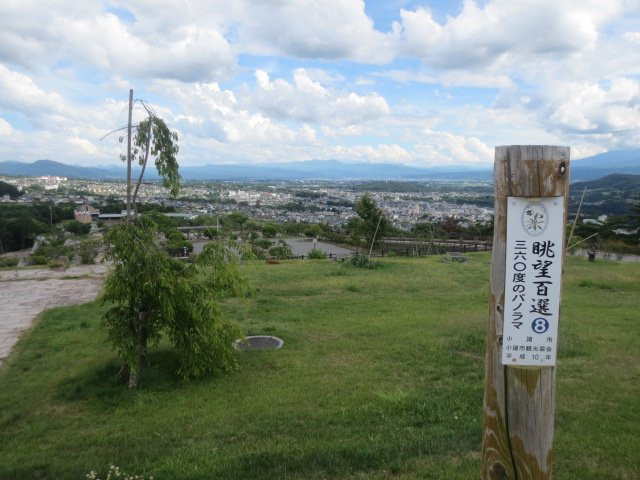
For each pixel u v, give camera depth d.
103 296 7.28
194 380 7.34
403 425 5.26
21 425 6.15
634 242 32.69
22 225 47.78
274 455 4.54
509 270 2.30
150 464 4.60
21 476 4.63
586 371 6.89
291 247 36.72
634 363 7.25
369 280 15.95
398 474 4.10
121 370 7.40
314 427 5.34
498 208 2.32
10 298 14.61
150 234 7.25
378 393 6.30
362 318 11.05
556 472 4.08
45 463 4.84
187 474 4.28
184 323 7.35
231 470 4.31
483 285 15.41
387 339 9.13
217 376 7.47
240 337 7.84
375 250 32.09
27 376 8.05
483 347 8.35
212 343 7.33
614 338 8.60
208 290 7.39
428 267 19.28
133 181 8.41
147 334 7.39
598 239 31.72
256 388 6.86
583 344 8.25
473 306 12.14
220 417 5.85
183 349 7.29
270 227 42.03
